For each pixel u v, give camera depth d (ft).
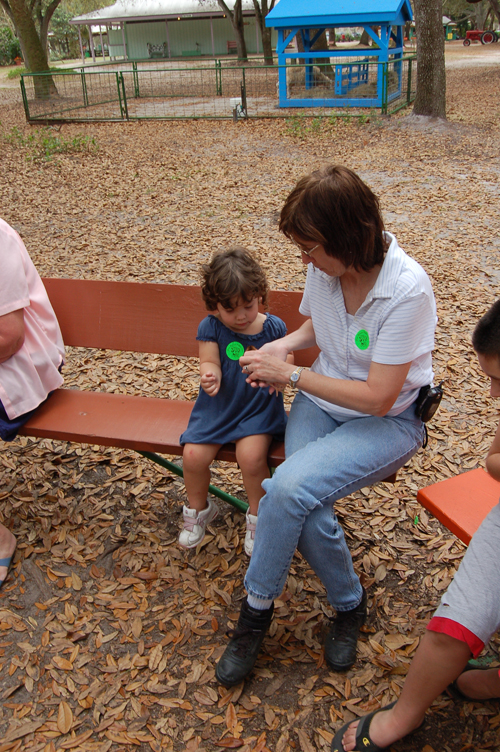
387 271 6.41
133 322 10.14
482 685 6.50
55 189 32.73
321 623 7.76
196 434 7.86
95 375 13.94
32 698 6.87
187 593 8.20
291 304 9.14
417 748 6.29
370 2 55.01
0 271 7.74
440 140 41.29
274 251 21.94
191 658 7.30
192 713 6.68
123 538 9.13
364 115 49.49
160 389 13.32
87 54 209.87
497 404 12.32
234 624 7.74
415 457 10.81
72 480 10.37
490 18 209.15
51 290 10.44
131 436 8.28
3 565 8.46
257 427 7.68
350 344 6.94
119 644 7.49
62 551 8.91
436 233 23.59
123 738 6.43
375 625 7.67
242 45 97.40
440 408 12.26
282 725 6.55
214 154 40.78
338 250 6.13
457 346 14.67
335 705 6.73
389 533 9.12
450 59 117.91
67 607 7.99
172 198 30.35
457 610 5.34
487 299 17.30
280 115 53.88
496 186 30.04
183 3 153.48
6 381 8.32
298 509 6.25
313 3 56.65
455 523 6.41
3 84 101.81
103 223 26.43
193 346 9.92
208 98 68.49
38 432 8.61
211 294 7.36
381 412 6.59
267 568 6.51
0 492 10.09
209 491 8.86
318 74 60.90
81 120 56.44
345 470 6.49
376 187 31.09
